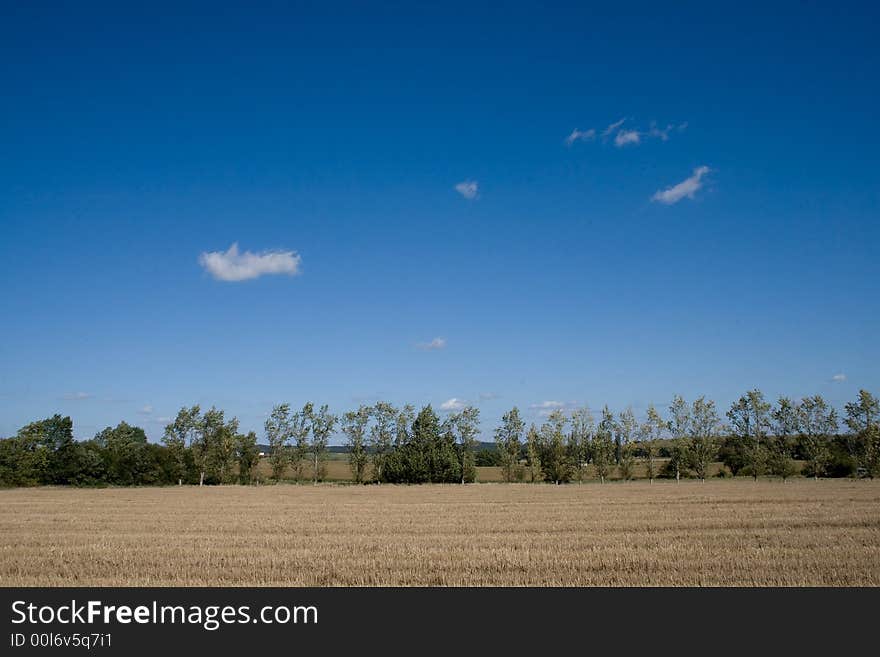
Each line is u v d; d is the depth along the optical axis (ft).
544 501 161.68
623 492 193.36
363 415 301.02
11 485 255.70
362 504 160.04
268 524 112.16
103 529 106.22
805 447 270.67
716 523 102.99
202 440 288.71
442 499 175.83
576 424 298.15
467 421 296.30
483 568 66.95
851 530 92.84
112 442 277.23
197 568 68.80
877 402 260.83
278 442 298.15
